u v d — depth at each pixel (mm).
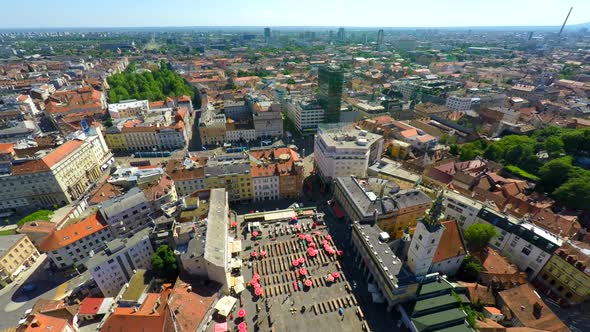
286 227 134250
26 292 110500
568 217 123250
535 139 189375
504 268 103562
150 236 108812
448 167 162125
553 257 100875
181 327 81188
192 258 95750
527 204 129625
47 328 81438
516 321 90000
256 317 95125
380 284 99562
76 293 107125
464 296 96188
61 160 157125
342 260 116938
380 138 168750
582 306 96875
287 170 151375
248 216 138875
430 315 89188
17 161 148625
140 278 100250
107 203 120750
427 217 88438
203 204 121812
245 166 150000
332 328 91750
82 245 115750
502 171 163875
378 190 133875
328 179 162250
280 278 108938
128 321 78750
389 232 125125
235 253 118250
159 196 127812
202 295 92500
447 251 102688
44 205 157250
